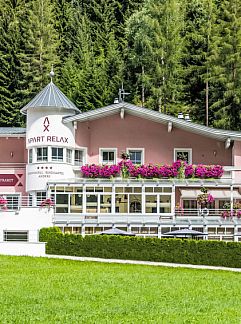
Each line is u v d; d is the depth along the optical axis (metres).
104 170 58.34
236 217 54.53
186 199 58.12
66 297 30.80
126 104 60.06
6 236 54.09
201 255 44.62
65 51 99.81
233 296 32.06
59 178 58.75
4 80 87.75
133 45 94.50
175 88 85.25
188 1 95.31
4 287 33.28
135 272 39.56
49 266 41.53
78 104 87.75
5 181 61.38
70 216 54.88
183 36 91.62
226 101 80.62
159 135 61.28
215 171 58.62
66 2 104.50
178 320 26.19
